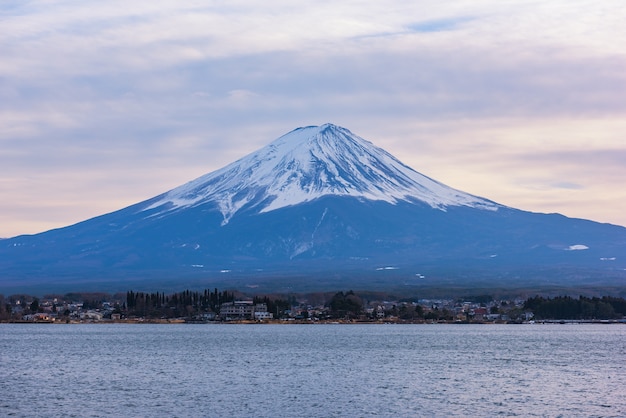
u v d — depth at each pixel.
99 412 188.88
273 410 191.38
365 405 197.38
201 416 185.00
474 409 192.25
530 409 192.12
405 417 184.00
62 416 184.62
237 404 198.38
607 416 185.00
